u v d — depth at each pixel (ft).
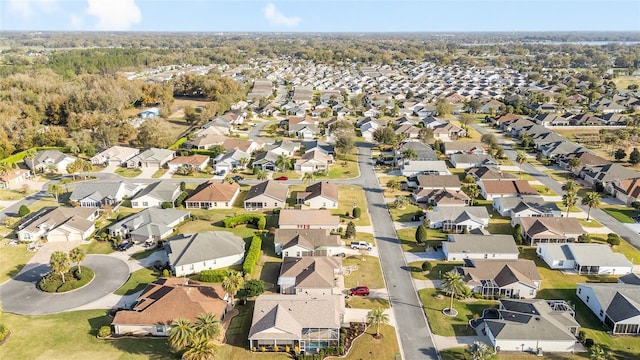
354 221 336.90
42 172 442.91
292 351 201.16
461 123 616.39
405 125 590.14
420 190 381.60
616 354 198.90
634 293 227.20
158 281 247.50
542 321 207.00
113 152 469.57
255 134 599.16
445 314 227.81
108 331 208.33
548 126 629.10
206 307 219.00
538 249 288.71
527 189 378.73
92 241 304.09
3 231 317.42
